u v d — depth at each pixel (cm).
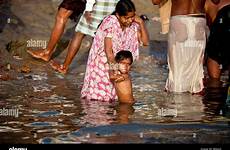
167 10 2095
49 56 2347
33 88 1975
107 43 1792
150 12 3003
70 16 2320
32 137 1406
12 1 2941
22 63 2316
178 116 1627
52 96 1869
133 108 1722
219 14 2173
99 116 1614
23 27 2684
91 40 2630
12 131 1461
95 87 1838
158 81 2145
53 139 1387
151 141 1370
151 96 1900
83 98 1855
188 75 1975
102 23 1820
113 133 1436
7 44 2488
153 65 2389
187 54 1969
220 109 1723
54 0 3005
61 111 1672
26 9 2880
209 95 1934
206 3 2181
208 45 2194
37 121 1557
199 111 1695
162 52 2538
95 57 1836
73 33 2681
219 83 2138
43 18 2814
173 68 1981
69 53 2209
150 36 2712
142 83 2105
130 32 1822
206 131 1467
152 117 1609
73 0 2280
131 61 1788
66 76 2195
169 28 1995
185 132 1455
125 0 1788
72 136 1413
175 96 1911
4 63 2289
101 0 2095
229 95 1798
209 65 2202
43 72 2233
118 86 1795
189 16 1961
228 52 2169
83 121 1556
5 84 2016
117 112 1666
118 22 1795
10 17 2755
